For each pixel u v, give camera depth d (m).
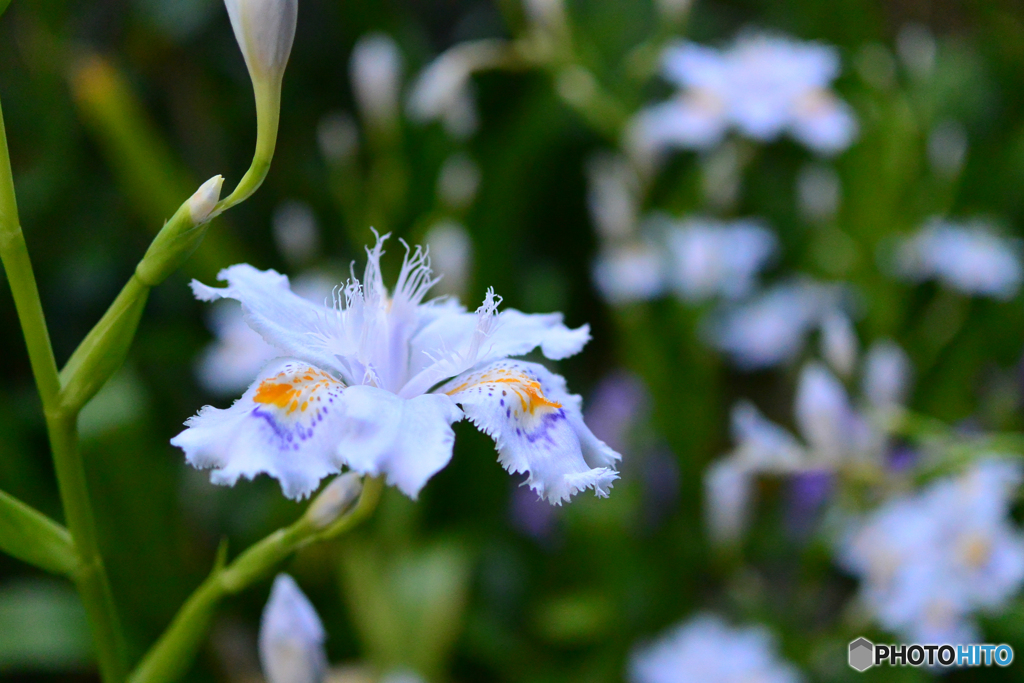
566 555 0.57
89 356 0.36
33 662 0.46
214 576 0.37
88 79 0.55
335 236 0.73
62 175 0.67
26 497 0.51
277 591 0.37
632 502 0.54
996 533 0.45
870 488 0.46
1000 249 0.58
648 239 0.58
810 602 0.51
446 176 0.56
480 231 0.63
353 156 0.69
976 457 0.43
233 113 0.75
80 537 0.36
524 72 0.75
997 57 0.73
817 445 0.45
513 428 0.35
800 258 0.67
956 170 0.59
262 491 0.60
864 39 0.67
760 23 0.80
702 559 0.55
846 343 0.48
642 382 0.57
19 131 0.69
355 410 0.35
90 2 0.73
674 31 0.56
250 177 0.35
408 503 0.52
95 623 0.37
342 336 0.36
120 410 0.51
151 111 0.74
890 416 0.45
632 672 0.50
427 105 0.55
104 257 0.68
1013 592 0.45
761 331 0.60
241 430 0.34
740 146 0.58
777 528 0.57
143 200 0.57
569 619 0.53
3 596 0.48
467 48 0.56
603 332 0.77
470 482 0.58
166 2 0.69
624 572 0.54
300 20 0.76
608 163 0.65
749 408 0.47
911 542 0.45
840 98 0.64
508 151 0.63
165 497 0.53
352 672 0.48
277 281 0.37
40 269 0.66
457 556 0.51
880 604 0.45
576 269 0.77
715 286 0.56
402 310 0.37
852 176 0.60
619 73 0.66
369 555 0.51
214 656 0.53
